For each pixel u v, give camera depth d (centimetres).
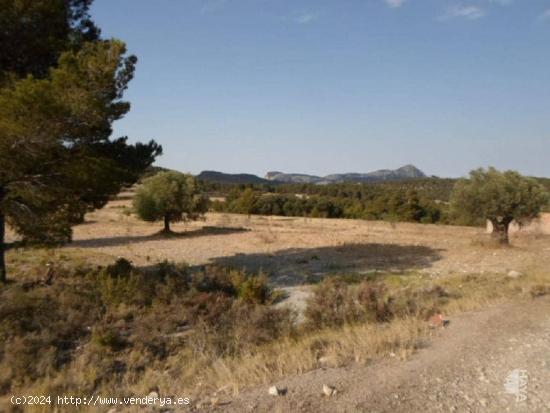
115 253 2427
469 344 784
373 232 3838
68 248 2555
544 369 659
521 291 1259
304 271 1945
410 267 2000
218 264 2042
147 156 1620
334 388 597
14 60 1380
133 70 1309
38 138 1171
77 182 1330
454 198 2552
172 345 937
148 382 703
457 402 557
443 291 1329
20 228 1362
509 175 2466
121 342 931
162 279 1458
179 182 3538
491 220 2567
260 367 697
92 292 1254
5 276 1423
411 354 733
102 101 1234
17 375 741
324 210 6831
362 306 1066
